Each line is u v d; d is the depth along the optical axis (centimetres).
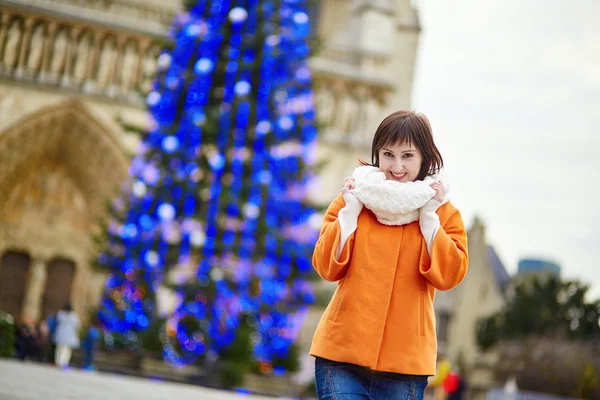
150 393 1111
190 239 2525
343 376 369
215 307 2480
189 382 2403
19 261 3462
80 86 3250
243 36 2694
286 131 2731
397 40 3859
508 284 5662
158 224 2581
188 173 2612
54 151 3397
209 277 2483
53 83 3225
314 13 4006
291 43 2734
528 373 4338
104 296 2639
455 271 369
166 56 2786
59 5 3247
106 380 1368
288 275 2638
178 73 2747
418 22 3878
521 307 4922
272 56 2691
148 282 2583
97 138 3294
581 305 4900
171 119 2756
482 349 4919
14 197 3428
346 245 373
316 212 2738
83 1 3275
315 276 2653
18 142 3266
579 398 3922
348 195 376
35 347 2352
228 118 2630
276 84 2705
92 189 3444
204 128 2584
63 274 3503
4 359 1683
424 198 369
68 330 2230
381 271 372
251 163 2634
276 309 2606
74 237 3494
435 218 371
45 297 3469
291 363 2725
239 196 2577
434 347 376
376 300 370
